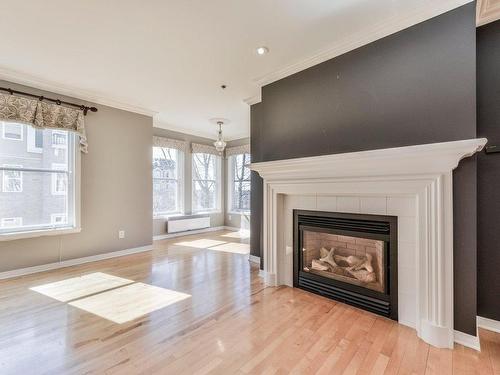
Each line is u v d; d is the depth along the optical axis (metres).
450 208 1.79
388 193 2.10
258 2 1.88
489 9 1.87
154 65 2.86
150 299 2.56
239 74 3.05
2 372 1.55
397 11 1.96
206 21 2.10
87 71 3.02
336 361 1.66
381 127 2.16
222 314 2.26
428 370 1.57
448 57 1.84
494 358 1.67
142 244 4.50
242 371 1.57
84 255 3.78
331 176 2.42
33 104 3.22
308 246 2.84
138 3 1.89
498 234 1.96
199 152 6.30
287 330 2.01
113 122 4.09
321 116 2.57
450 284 1.79
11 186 3.18
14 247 3.20
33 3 1.89
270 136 3.06
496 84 1.96
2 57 2.70
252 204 3.93
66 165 3.63
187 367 1.60
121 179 4.20
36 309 2.34
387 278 2.20
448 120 1.84
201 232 6.36
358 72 2.30
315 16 2.03
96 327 2.05
